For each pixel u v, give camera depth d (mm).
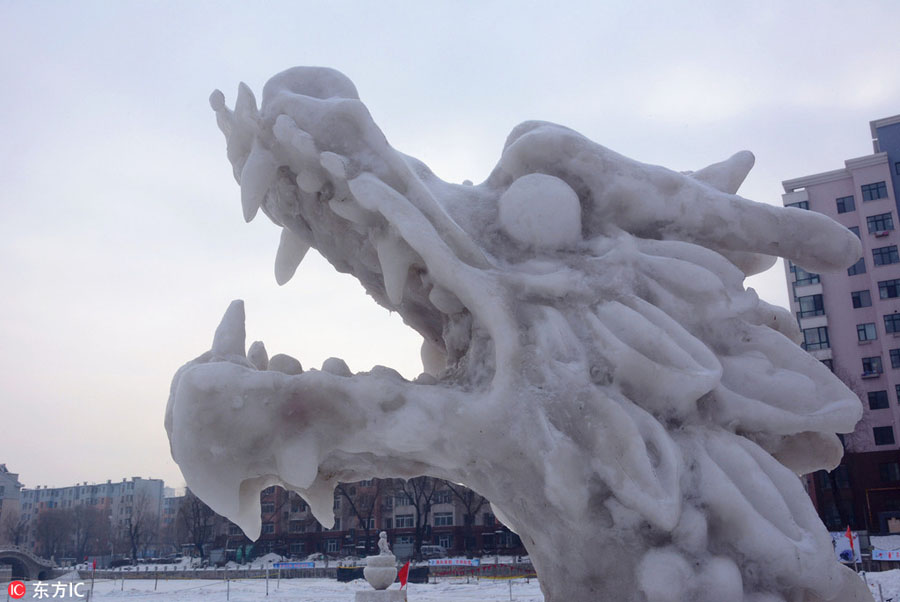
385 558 12148
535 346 2742
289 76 3145
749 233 3145
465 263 2867
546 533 2730
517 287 2854
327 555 39625
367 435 2719
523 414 2664
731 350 2963
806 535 2623
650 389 2766
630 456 2586
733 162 3553
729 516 2613
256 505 2844
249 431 2621
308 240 3289
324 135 2926
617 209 3139
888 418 30094
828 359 31578
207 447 2584
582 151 3131
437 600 15883
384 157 2916
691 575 2496
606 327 2795
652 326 2779
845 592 2715
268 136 3002
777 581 2592
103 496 78375
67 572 36906
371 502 39219
